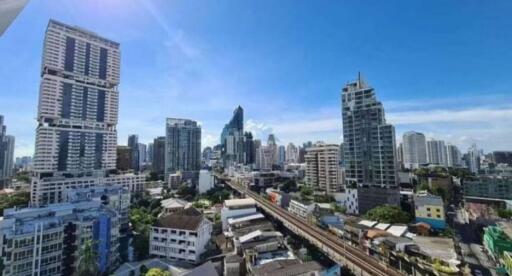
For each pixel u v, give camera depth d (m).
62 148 111.44
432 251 52.31
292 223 74.00
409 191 110.81
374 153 102.88
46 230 47.66
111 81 130.25
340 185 128.50
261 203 103.75
